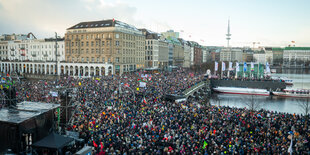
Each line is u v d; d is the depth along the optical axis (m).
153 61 144.38
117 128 29.89
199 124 34.09
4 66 134.38
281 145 26.56
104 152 22.70
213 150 25.14
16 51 145.25
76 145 22.62
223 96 92.06
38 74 112.31
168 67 160.25
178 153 23.88
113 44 106.69
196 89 83.00
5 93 24.06
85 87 57.62
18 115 21.33
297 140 28.11
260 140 28.67
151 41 142.75
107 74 101.81
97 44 109.94
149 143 25.23
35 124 21.44
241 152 24.53
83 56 114.44
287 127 34.34
